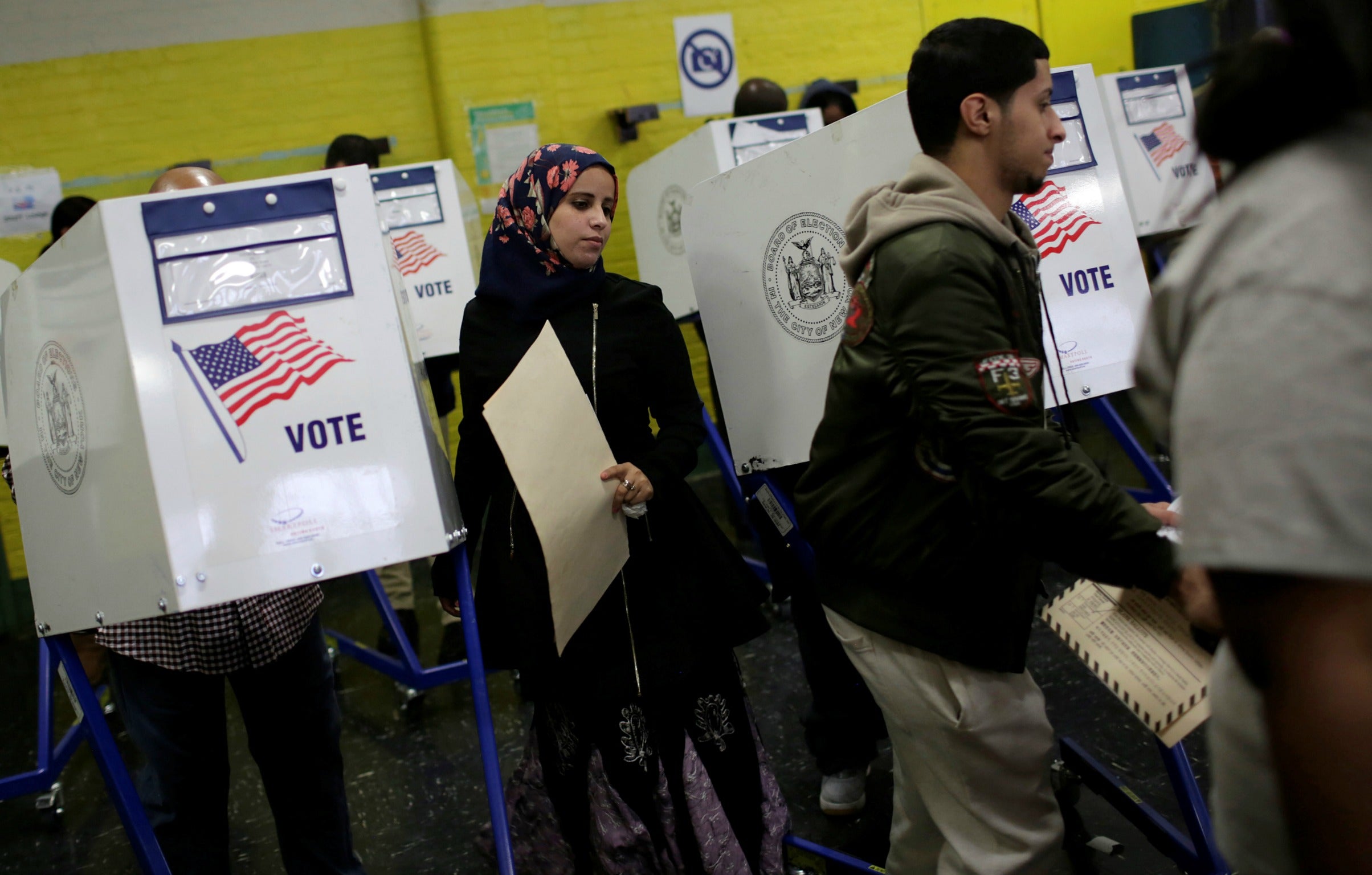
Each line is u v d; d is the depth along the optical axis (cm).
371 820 243
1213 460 56
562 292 170
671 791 172
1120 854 191
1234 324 56
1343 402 51
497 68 508
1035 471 115
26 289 158
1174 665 124
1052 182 198
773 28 549
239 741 299
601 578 162
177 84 483
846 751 211
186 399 137
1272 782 71
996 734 137
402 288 157
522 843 184
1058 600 138
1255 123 59
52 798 263
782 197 188
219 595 137
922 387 122
